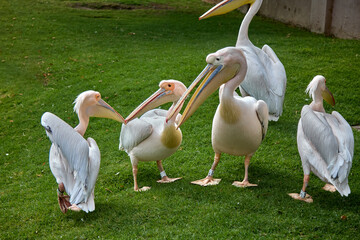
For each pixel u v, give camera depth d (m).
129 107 9.26
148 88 9.98
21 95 10.41
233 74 5.45
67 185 5.32
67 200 5.65
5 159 7.87
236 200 5.52
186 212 5.34
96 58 12.44
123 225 5.17
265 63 7.80
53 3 19.73
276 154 7.02
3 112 9.70
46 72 11.62
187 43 13.77
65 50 13.30
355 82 9.66
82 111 5.65
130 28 15.77
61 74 11.48
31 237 5.24
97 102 5.71
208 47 13.09
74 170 5.14
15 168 7.55
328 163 5.21
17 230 5.43
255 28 15.55
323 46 12.52
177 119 6.20
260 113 5.78
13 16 16.81
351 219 5.09
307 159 5.46
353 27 13.15
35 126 9.05
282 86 7.67
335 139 5.24
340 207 5.42
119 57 12.41
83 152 5.13
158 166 6.41
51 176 7.12
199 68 10.91
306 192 5.83
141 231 4.99
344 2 13.34
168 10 19.48
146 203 5.64
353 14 13.07
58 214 5.64
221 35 14.75
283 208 5.32
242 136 5.68
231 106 5.48
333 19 13.90
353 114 8.44
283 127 8.00
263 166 6.66
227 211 5.27
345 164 5.12
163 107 9.19
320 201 5.59
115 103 9.52
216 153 6.14
